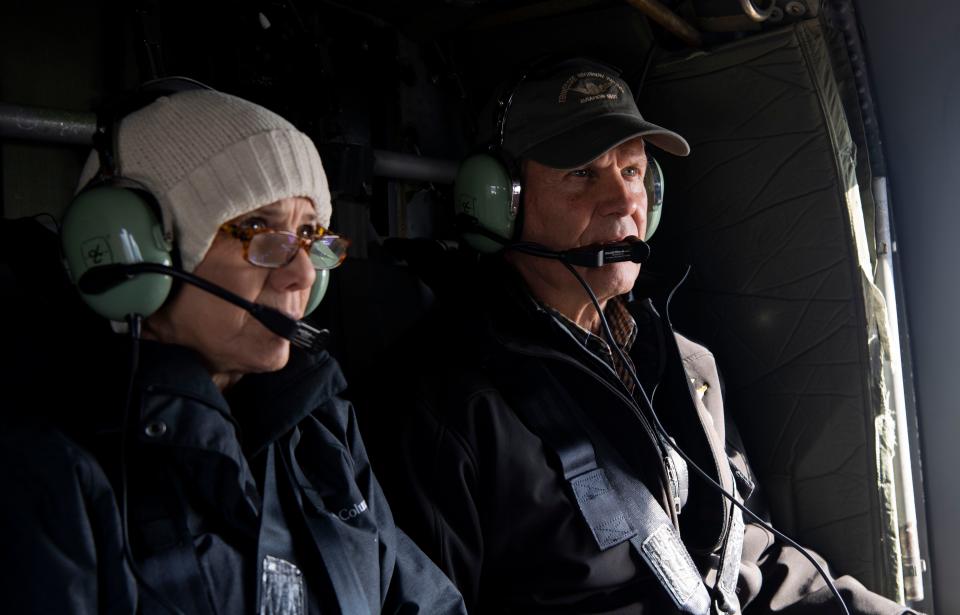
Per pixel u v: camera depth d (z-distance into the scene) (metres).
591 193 1.69
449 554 1.46
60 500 0.90
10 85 1.54
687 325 2.25
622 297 1.84
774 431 2.15
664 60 2.14
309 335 1.05
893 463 2.13
